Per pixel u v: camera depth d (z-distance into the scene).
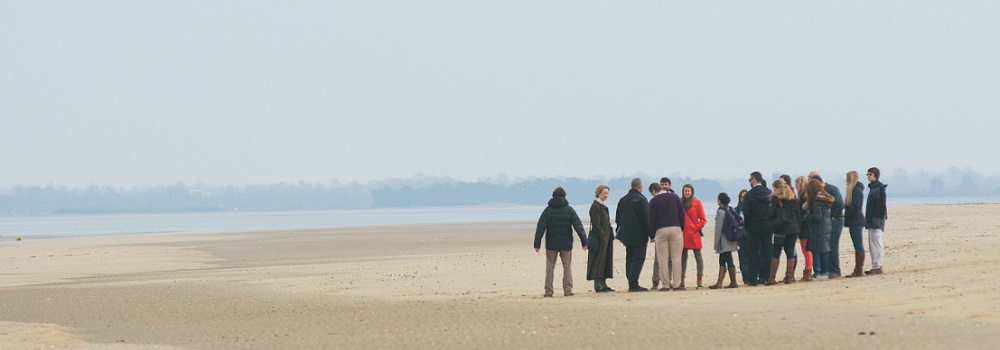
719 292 34.62
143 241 117.56
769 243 36.50
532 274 47.59
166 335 29.89
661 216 36.47
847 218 36.88
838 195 37.06
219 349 26.12
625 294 35.78
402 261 64.12
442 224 173.00
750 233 36.59
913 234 66.06
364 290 43.56
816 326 25.59
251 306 38.12
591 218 37.31
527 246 81.00
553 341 25.11
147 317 35.59
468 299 37.03
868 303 29.56
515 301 35.16
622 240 37.12
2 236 160.12
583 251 63.12
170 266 69.25
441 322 29.95
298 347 26.06
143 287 49.50
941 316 26.47
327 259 72.06
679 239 36.56
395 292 42.09
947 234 62.88
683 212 36.72
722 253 36.56
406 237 112.69
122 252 89.56
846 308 28.77
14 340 28.83
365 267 59.00
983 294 29.28
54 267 70.12
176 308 38.47
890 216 100.75
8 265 73.19
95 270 66.50
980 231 63.91
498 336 26.36
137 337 29.56
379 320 31.28
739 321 27.06
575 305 32.72
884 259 43.16
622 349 23.45
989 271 33.75
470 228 142.88
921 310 27.67
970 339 22.55
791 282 36.59
